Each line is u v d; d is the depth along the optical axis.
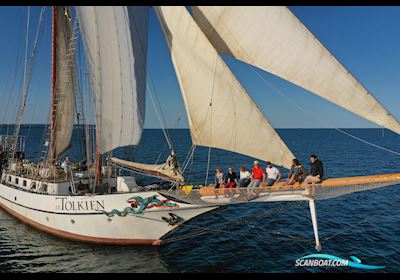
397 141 109.44
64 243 16.39
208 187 14.41
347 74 10.80
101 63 14.02
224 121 12.54
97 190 16.62
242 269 13.88
